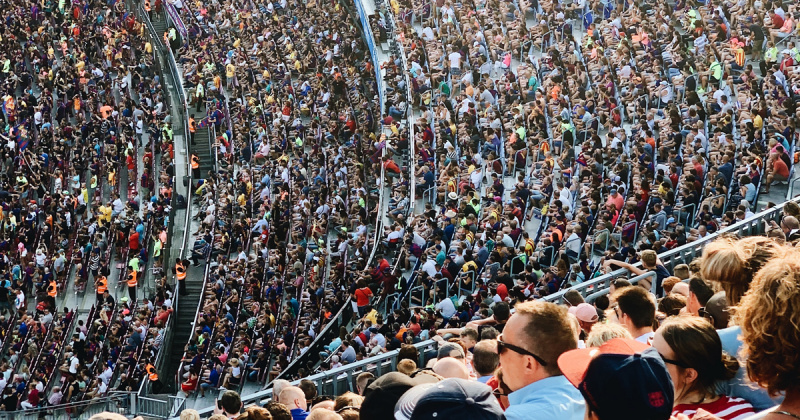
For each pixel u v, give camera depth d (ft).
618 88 135.13
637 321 30.78
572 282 85.51
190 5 235.81
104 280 150.20
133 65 221.87
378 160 152.15
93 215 176.86
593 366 18.43
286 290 130.31
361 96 177.47
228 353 119.44
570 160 118.42
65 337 142.82
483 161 128.57
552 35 157.58
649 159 108.58
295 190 158.92
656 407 17.90
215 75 208.13
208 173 182.80
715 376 23.39
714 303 29.86
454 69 154.30
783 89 114.42
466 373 30.94
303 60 198.39
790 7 133.18
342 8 204.64
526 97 140.77
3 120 209.77
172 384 133.28
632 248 79.71
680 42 135.33
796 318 16.53
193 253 153.58
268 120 188.44
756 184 92.02
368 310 104.42
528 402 22.18
